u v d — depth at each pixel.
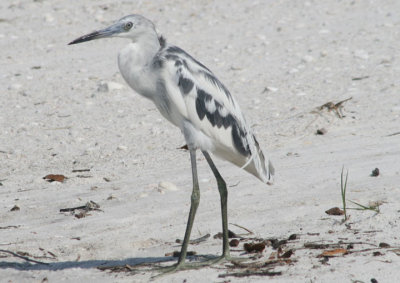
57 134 17.27
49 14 29.17
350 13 28.44
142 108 18.94
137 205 12.22
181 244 10.39
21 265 9.91
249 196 12.23
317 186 12.38
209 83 10.00
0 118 18.59
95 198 12.78
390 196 11.48
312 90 19.22
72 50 25.30
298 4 30.27
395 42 23.67
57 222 11.67
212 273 9.02
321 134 15.74
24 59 24.38
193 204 9.65
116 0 31.17
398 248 9.32
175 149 15.69
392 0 29.86
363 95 18.28
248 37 25.83
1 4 30.77
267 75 21.16
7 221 11.92
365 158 13.76
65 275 9.37
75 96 20.17
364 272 8.56
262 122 16.92
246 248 9.81
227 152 10.28
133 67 9.99
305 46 24.12
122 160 15.17
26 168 15.07
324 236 10.02
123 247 10.47
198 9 30.05
